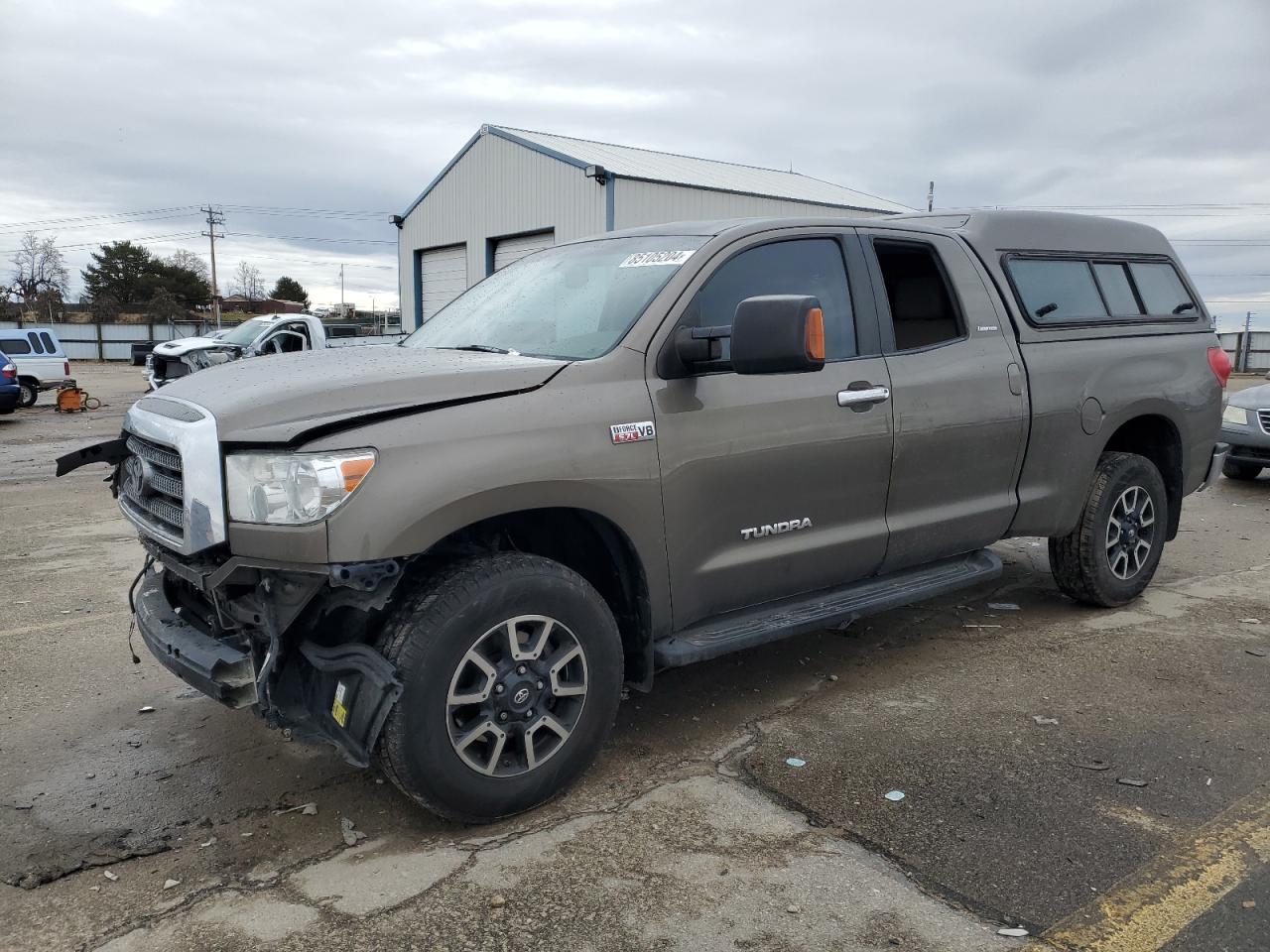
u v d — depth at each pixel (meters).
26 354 21.91
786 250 3.92
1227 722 3.90
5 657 4.71
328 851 2.98
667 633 3.57
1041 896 2.70
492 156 22.44
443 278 25.08
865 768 3.51
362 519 2.73
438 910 2.65
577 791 3.35
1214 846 2.96
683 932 2.54
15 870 2.88
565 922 2.59
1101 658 4.66
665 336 3.46
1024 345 4.71
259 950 2.48
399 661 2.84
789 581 3.87
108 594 5.84
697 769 3.52
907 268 4.46
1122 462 5.23
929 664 4.61
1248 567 6.53
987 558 4.80
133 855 2.95
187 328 52.88
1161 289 5.66
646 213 19.91
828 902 2.67
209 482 2.85
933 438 4.23
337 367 3.24
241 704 2.92
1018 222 5.01
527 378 3.17
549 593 3.10
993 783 3.38
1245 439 9.91
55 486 10.35
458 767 2.95
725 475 3.55
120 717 4.03
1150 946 2.48
